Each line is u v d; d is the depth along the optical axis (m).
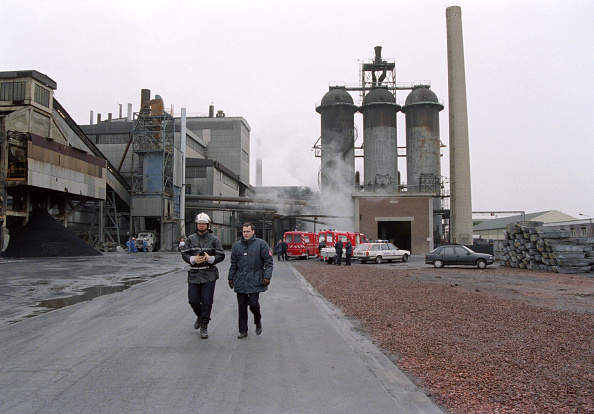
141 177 55.84
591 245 23.84
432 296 12.70
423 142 67.25
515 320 8.91
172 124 57.25
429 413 4.18
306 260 37.44
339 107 66.69
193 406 4.25
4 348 6.46
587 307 10.99
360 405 4.36
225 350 6.40
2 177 34.66
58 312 9.68
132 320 8.72
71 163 40.66
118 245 49.56
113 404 4.28
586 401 4.45
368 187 65.88
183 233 58.53
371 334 7.70
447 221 74.38
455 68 57.38
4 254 33.84
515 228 26.81
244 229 7.26
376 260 32.97
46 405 4.25
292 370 5.47
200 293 7.30
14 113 35.72
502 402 4.45
